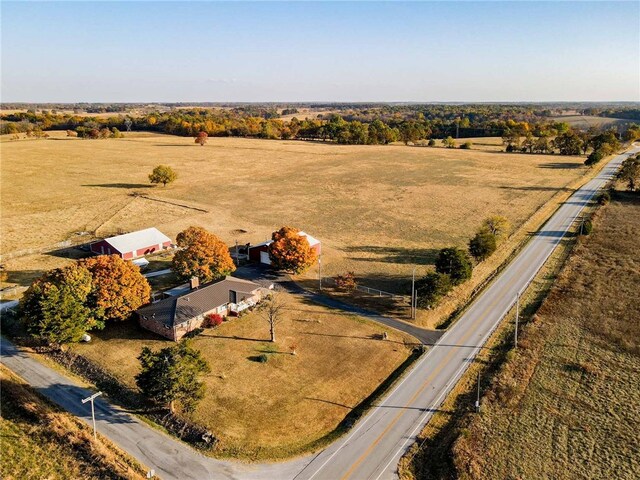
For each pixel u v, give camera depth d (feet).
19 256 276.00
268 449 130.82
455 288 235.81
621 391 153.89
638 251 280.51
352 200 420.36
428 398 153.48
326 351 180.55
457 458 125.70
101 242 277.03
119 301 187.52
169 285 236.02
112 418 142.20
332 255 285.43
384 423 142.00
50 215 360.48
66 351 176.24
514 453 128.26
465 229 336.90
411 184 485.97
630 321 198.18
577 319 201.16
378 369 170.19
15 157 615.98
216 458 127.13
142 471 121.90
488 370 168.66
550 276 249.96
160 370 138.51
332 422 142.82
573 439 133.49
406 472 123.75
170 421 140.56
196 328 193.16
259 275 252.01
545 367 167.63
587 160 576.20
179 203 401.08
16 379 157.69
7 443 128.88
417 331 196.44
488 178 515.50
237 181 495.00
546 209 384.06
